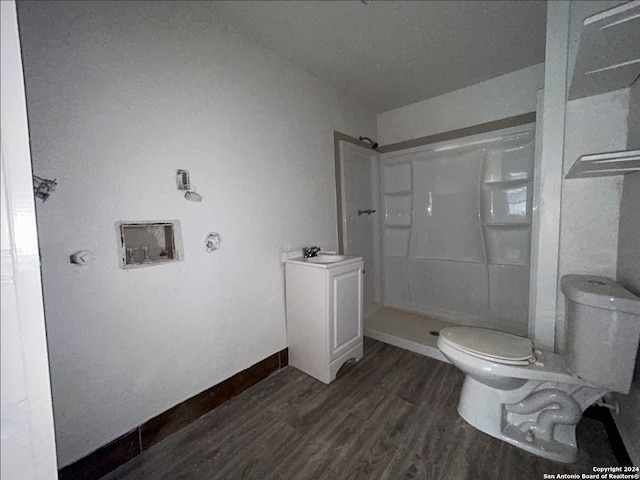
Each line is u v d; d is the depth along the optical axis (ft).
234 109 5.28
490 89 7.41
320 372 5.88
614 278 4.21
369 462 3.88
